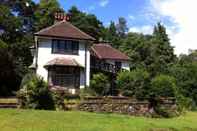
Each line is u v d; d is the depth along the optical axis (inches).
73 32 1889.8
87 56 1889.8
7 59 2054.6
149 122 1071.0
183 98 1991.9
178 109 1604.3
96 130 860.0
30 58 2439.7
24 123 877.2
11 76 2075.5
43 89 1216.8
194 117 1486.2
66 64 1791.3
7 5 2667.3
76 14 3474.4
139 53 3491.6
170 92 1595.7
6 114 980.6
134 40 3661.4
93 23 3545.8
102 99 1389.0
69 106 1293.1
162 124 1064.8
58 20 2009.1
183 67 2470.5
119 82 1635.1
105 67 2222.0
